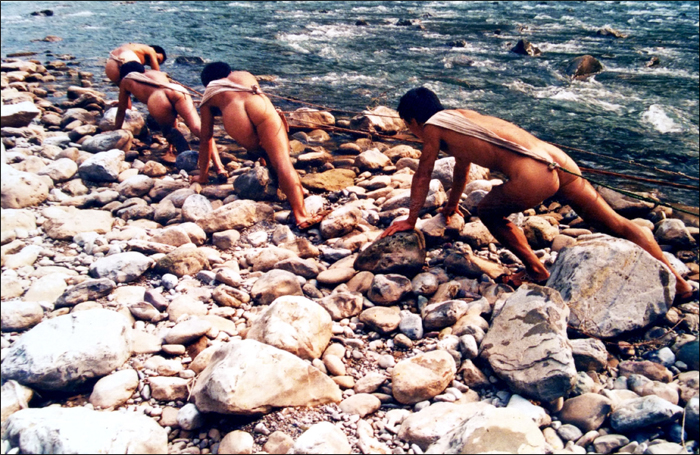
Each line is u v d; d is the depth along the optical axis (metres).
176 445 2.87
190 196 5.27
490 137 3.97
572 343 3.42
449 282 4.07
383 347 3.62
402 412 3.05
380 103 8.70
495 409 2.82
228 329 3.71
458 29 15.03
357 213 4.89
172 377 3.25
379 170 6.32
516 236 4.09
